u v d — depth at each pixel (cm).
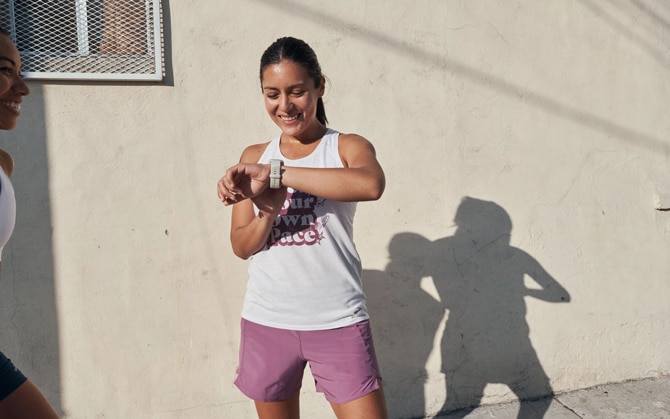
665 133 365
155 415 303
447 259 336
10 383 193
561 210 352
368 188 207
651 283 370
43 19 280
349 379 216
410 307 332
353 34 314
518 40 337
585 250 357
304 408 326
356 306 221
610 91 354
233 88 301
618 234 362
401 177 326
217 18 297
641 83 359
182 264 301
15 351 284
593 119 352
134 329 297
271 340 221
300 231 219
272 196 210
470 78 332
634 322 369
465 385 344
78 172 286
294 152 229
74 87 283
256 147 244
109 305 293
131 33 290
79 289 290
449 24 327
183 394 305
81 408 294
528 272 349
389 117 322
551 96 345
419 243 331
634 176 362
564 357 359
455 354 341
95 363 294
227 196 207
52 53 282
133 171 292
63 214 286
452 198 334
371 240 325
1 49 186
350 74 315
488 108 336
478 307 343
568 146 350
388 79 320
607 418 336
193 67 296
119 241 293
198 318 305
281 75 210
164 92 293
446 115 330
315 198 219
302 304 217
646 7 356
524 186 345
